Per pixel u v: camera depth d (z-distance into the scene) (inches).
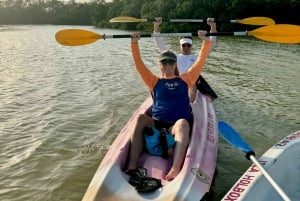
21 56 598.9
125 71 433.4
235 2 1299.2
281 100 295.4
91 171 178.7
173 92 158.4
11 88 343.6
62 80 380.5
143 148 151.2
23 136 221.5
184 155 143.2
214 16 1392.7
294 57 529.7
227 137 149.3
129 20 262.7
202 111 196.9
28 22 3540.8
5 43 877.8
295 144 151.4
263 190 127.2
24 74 418.0
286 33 198.4
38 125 239.8
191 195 122.4
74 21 3250.5
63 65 489.7
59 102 293.0
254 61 492.1
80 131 228.8
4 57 583.8
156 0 1861.5
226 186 165.5
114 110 269.6
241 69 430.6
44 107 279.4
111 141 213.0
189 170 133.8
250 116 256.5
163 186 125.9
